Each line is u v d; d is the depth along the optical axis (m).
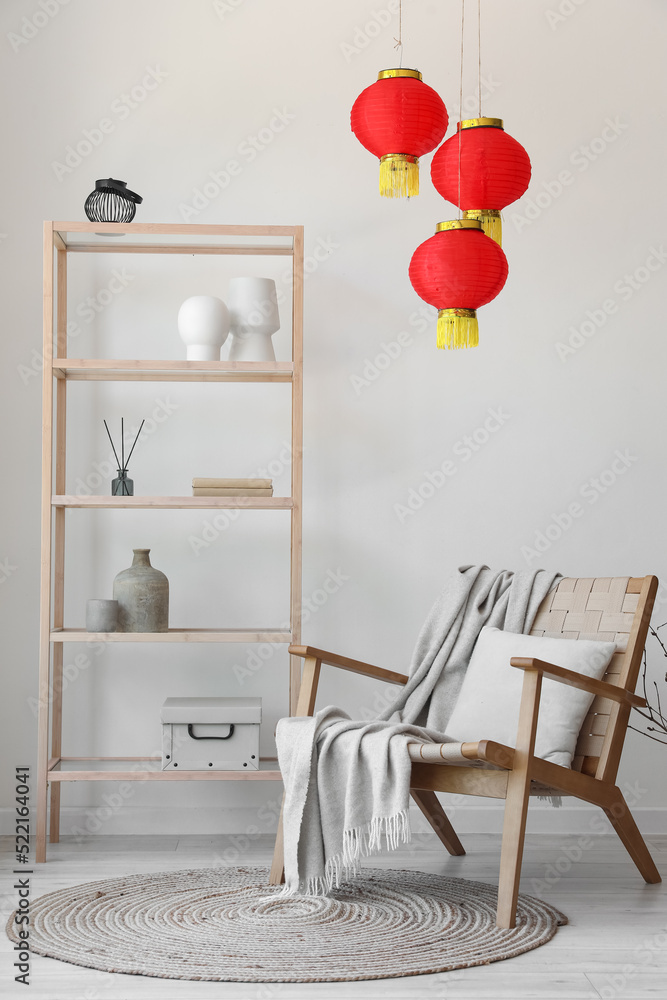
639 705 2.50
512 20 3.38
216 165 3.31
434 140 2.22
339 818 2.38
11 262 3.23
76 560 3.22
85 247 3.10
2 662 3.16
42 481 2.83
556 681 2.50
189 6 3.34
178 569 3.24
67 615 3.21
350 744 2.34
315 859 2.38
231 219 3.31
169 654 3.22
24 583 3.18
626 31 3.39
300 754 2.40
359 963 1.97
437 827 2.88
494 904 2.37
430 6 3.37
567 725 2.49
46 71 3.28
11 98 3.26
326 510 3.27
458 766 2.32
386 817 2.22
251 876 2.59
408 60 3.36
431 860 2.86
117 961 1.97
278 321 3.04
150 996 1.81
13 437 3.20
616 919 2.30
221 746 2.86
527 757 2.22
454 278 2.10
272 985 1.88
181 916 2.25
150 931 2.14
